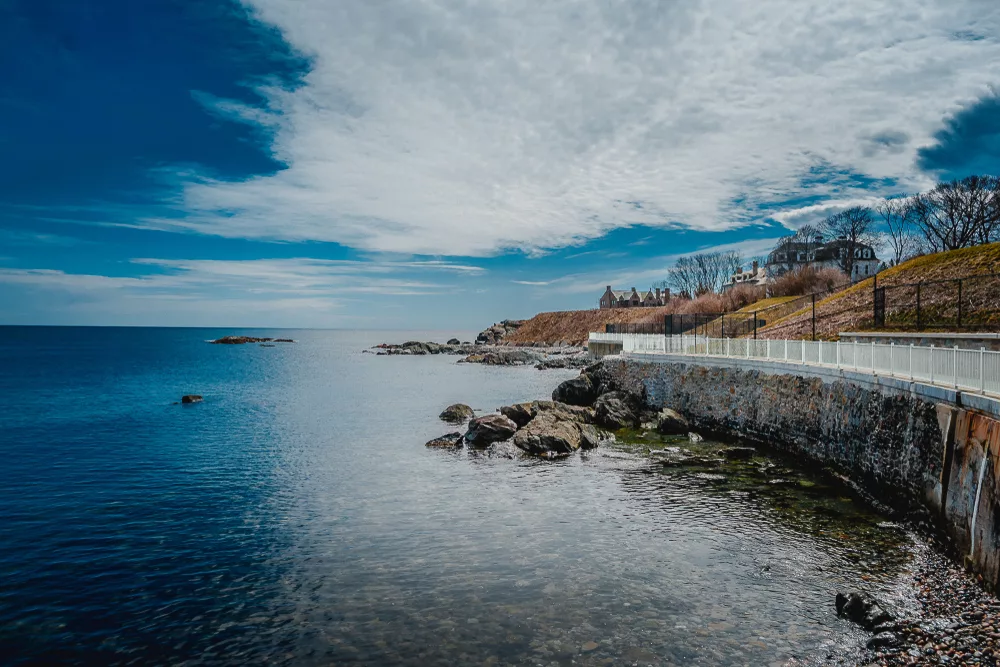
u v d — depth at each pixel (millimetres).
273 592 12797
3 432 32781
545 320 160375
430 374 72875
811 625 10766
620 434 30422
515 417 32156
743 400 29406
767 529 15984
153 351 130625
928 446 15539
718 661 9711
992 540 11539
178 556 14875
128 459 25938
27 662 10297
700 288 131750
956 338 29312
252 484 21656
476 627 11070
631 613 11430
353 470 23609
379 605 12086
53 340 195250
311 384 60062
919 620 10672
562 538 15586
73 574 13820
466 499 19312
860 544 14734
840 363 23359
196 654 10484
